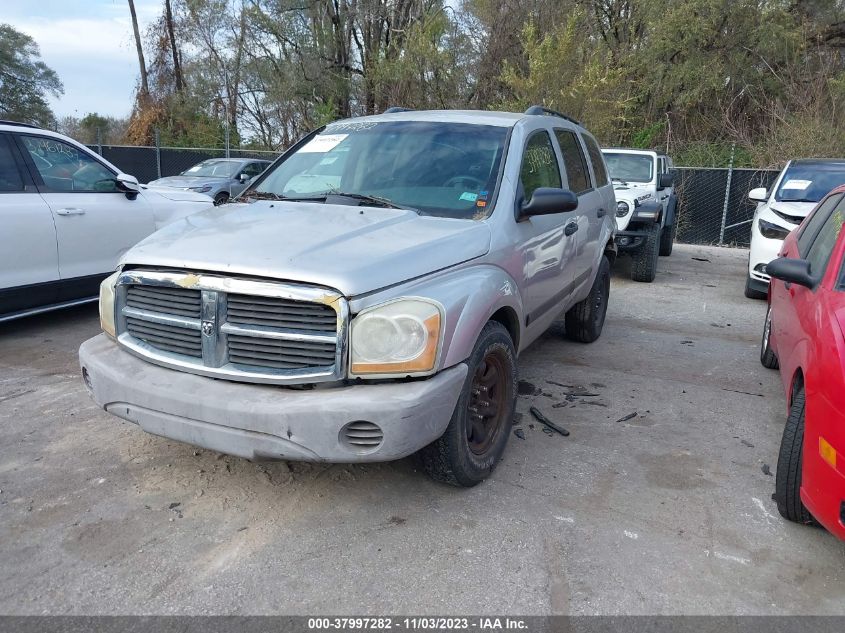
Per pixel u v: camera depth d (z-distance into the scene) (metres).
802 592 2.86
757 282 8.55
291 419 2.91
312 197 4.30
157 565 2.91
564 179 5.17
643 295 9.36
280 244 3.26
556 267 4.80
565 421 4.61
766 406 5.04
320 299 2.93
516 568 2.95
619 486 3.70
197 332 3.18
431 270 3.29
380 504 3.44
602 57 20.56
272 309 3.03
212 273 3.13
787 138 16.09
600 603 2.75
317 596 2.75
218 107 25.67
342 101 23.62
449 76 20.59
